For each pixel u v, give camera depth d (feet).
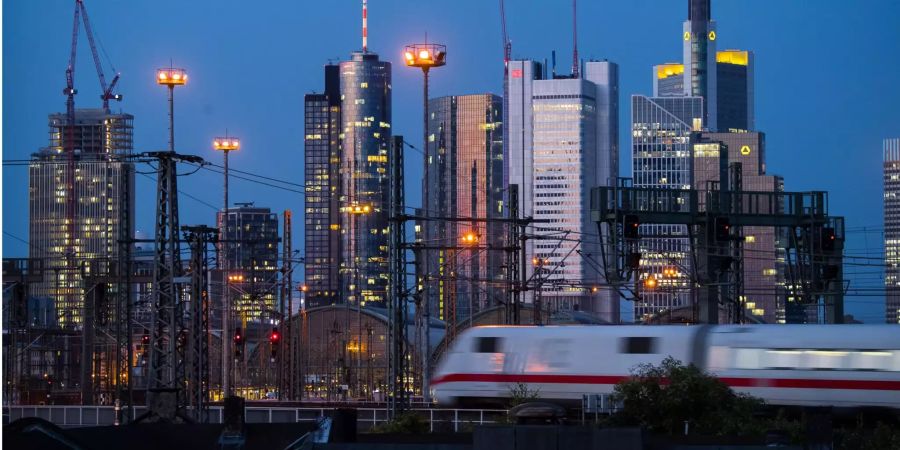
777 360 278.46
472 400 323.78
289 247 534.78
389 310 322.34
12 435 104.68
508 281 380.99
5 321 449.06
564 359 307.58
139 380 632.79
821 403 272.51
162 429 114.73
